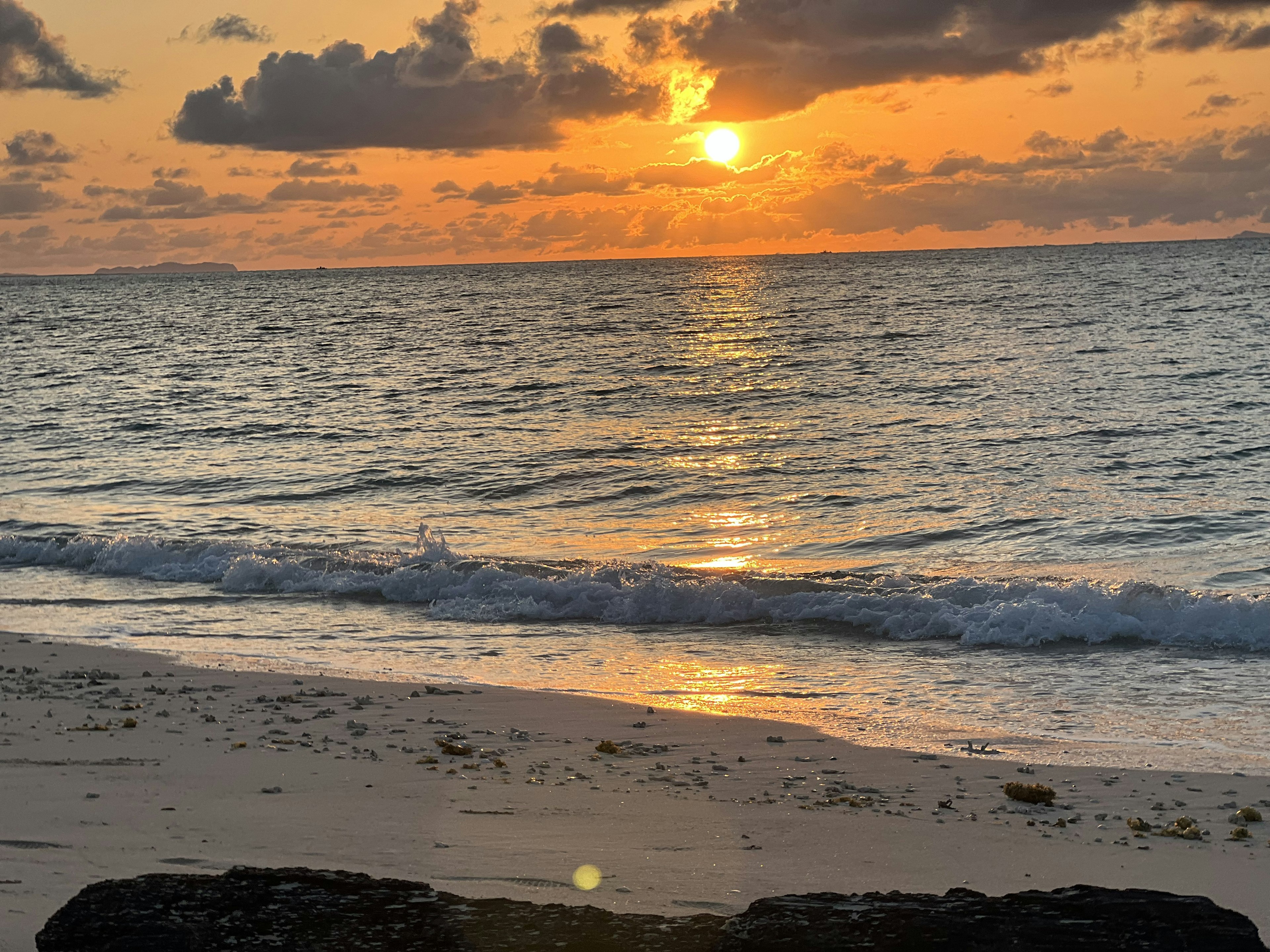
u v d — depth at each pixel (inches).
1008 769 322.3
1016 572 663.1
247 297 5669.3
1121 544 725.9
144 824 247.6
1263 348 1779.0
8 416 1565.0
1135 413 1237.7
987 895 164.4
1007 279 4446.4
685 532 805.2
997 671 462.3
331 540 802.8
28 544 758.5
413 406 1544.0
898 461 1040.8
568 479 1013.2
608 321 3093.0
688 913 201.5
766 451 1120.8
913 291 3914.9
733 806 279.7
